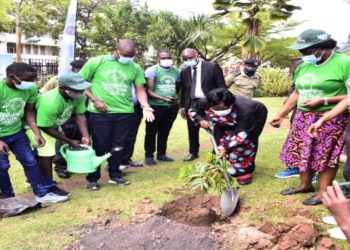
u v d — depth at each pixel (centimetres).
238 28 2234
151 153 658
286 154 459
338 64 410
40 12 2625
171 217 444
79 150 492
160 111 636
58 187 523
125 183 545
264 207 447
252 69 630
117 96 518
